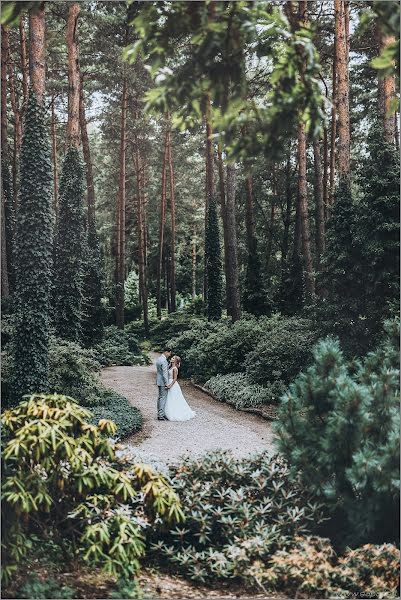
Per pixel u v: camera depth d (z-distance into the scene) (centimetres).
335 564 568
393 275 1238
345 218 1312
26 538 536
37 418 552
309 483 595
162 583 558
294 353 1464
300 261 2498
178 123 626
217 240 2705
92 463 564
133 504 636
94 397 1371
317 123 568
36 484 523
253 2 562
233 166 2250
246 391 1480
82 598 505
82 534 554
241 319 2147
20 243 1262
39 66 1453
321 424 612
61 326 1839
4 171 2091
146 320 3469
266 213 3822
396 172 1242
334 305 1291
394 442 542
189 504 607
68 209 1891
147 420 1322
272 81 590
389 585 530
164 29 579
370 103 2580
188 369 2092
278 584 545
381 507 574
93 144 4703
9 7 573
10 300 1628
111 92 3225
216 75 580
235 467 670
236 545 578
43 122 1316
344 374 611
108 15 2520
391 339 662
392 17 532
